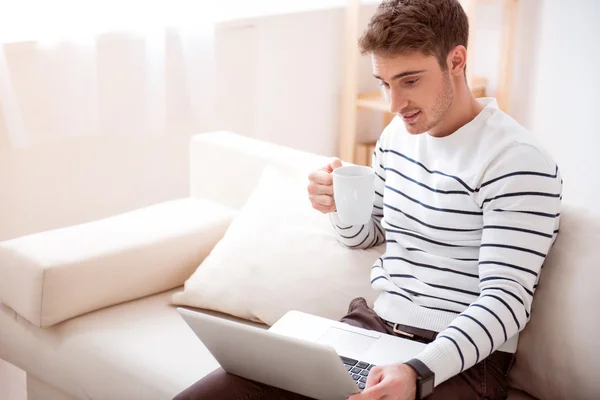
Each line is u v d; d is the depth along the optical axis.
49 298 1.84
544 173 1.41
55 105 2.52
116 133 2.72
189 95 2.86
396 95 1.46
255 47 3.16
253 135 3.27
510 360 1.51
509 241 1.39
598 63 3.24
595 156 3.34
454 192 1.50
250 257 1.88
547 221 1.40
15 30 2.41
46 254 1.88
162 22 2.64
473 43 3.43
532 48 3.48
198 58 2.76
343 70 3.55
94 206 2.79
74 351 1.82
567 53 3.35
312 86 3.45
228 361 1.44
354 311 1.64
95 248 1.92
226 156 2.26
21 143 2.45
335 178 1.51
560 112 3.44
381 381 1.28
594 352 1.44
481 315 1.35
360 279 1.77
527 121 3.59
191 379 1.64
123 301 1.96
